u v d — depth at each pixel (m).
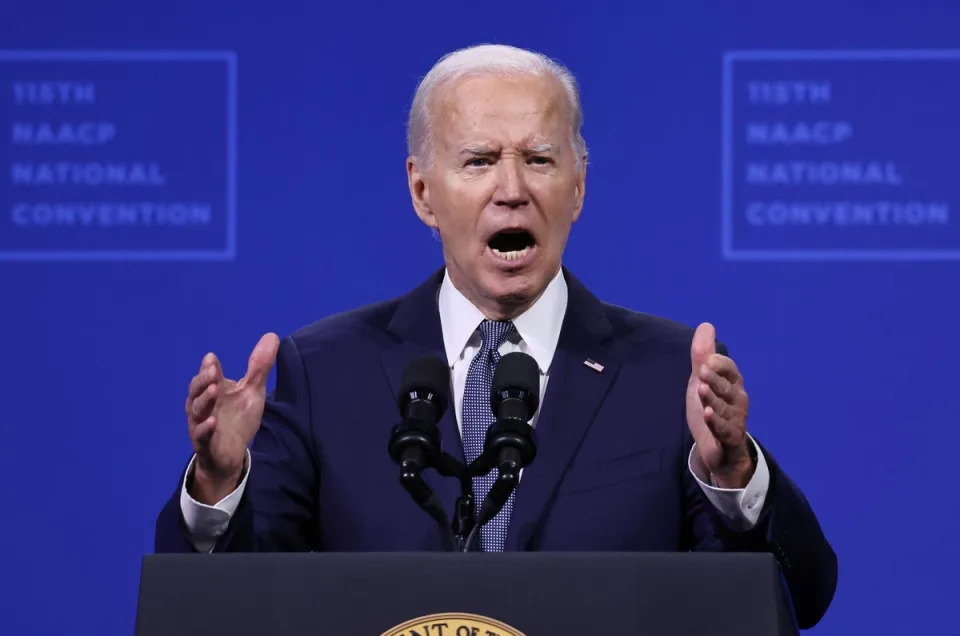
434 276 8.62
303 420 8.10
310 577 5.49
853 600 12.12
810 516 7.07
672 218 12.43
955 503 12.16
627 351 8.24
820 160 12.39
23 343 12.42
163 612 5.47
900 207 12.34
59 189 12.52
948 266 12.28
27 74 12.57
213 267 12.52
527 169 7.85
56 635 12.23
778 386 12.29
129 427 12.40
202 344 12.48
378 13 12.66
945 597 12.12
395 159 12.61
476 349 8.23
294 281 12.52
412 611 5.44
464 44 12.62
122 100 12.59
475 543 6.53
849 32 12.44
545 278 7.98
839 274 12.32
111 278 12.49
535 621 5.42
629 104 12.50
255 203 12.57
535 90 7.92
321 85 12.65
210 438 6.33
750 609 5.39
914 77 12.39
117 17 12.62
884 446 12.23
